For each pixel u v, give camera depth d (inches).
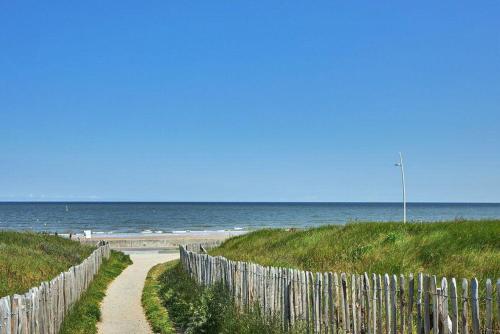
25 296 359.6
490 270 438.6
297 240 879.1
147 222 5369.1
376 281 305.1
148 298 734.5
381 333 297.3
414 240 592.1
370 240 679.1
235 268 550.0
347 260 597.9
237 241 1221.1
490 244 520.4
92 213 7263.8
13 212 7377.0
